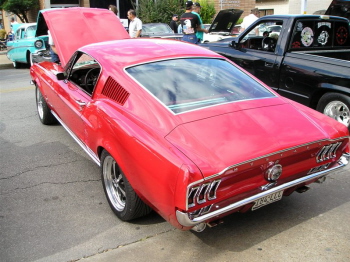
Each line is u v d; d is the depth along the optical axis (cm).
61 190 410
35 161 489
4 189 413
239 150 267
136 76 337
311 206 369
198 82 341
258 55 622
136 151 286
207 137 276
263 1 2527
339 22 632
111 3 1864
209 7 1894
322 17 602
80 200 388
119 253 302
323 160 314
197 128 284
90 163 482
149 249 306
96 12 671
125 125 304
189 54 379
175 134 279
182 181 246
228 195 264
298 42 595
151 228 336
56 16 640
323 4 2062
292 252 298
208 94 329
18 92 928
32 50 1232
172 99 315
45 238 322
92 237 323
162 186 263
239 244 310
